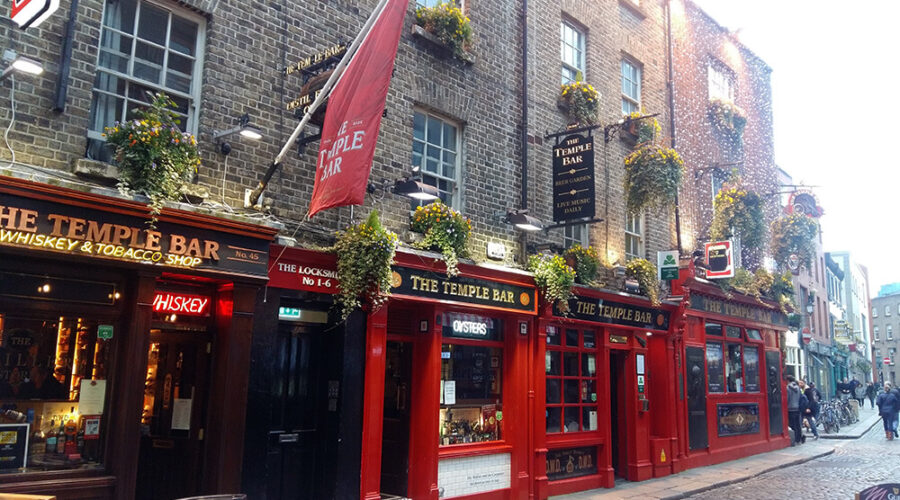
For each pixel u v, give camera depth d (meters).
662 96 14.41
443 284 8.65
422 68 9.19
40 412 5.78
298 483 7.61
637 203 11.81
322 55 7.11
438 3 9.70
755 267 17.25
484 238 9.77
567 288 10.05
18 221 5.35
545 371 10.31
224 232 6.54
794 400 17.88
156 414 7.06
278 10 7.64
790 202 18.39
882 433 21.80
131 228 5.94
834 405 22.83
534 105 10.99
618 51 13.16
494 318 9.87
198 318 6.91
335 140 6.20
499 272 9.38
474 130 9.86
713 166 15.31
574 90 11.48
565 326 11.01
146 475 6.98
